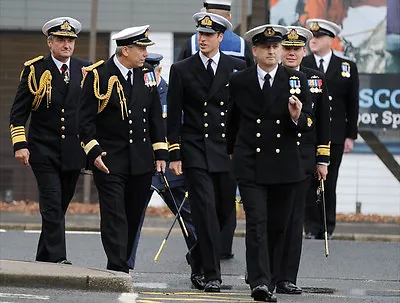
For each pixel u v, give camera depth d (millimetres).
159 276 22297
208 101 20016
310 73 20422
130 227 20062
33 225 29891
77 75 21375
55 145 21125
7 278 18016
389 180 33656
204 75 20031
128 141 19547
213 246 19609
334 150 28328
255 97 18547
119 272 18688
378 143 33594
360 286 21688
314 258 25250
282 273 19828
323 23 28031
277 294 19625
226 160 19938
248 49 23000
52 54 21266
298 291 19844
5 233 28469
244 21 33281
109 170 19422
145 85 19734
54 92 21125
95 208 33188
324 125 20250
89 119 19312
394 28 33312
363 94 33500
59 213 21000
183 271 23109
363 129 33562
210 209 19688
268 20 33250
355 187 33750
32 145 21156
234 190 20141
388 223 32375
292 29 20797
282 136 18562
